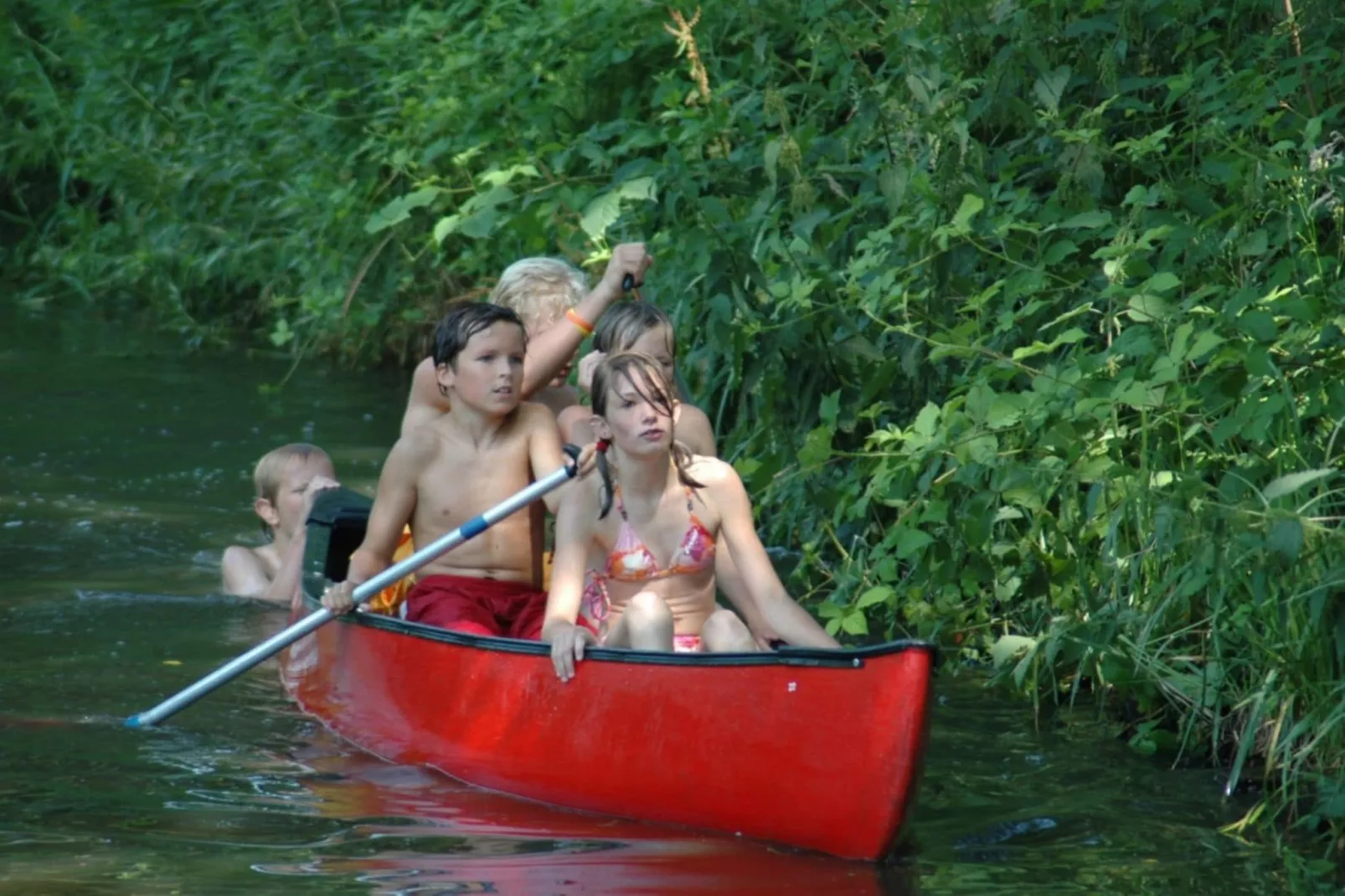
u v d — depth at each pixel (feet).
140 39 120.06
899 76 57.88
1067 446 42.96
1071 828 37.27
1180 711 43.68
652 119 72.13
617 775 37.63
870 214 57.77
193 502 66.80
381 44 93.81
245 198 113.39
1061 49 54.39
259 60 105.50
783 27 61.77
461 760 40.16
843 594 50.67
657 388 39.81
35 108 129.08
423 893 32.68
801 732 35.42
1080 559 44.78
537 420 46.47
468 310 45.55
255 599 55.01
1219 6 54.80
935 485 47.34
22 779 38.93
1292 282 44.50
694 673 36.76
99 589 55.42
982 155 50.24
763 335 53.83
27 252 137.08
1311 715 38.45
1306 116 49.83
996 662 44.78
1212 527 38.96
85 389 89.40
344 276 97.55
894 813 34.35
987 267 52.03
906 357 51.21
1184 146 50.62
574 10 76.84
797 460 55.21
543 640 39.34
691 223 56.54
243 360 100.63
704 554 40.96
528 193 69.21
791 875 34.27
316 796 38.65
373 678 42.91
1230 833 37.06
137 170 117.60
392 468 46.29
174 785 38.86
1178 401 43.06
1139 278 49.32
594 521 41.29
